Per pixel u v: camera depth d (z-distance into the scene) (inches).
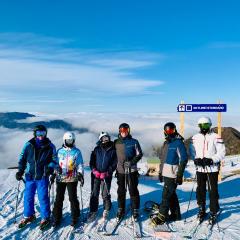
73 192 256.8
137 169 271.0
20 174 256.8
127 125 270.2
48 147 257.9
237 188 471.2
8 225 263.4
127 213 287.3
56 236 238.2
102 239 232.8
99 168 270.5
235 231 240.4
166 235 235.8
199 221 257.3
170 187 250.8
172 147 249.8
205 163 249.0
